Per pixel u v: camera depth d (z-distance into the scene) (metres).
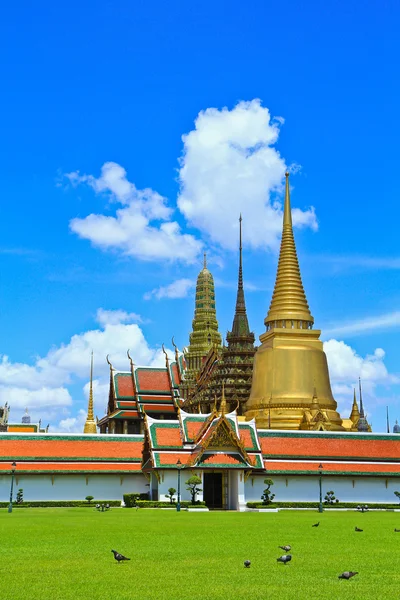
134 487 102.06
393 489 103.31
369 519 72.31
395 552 41.00
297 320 132.12
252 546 43.62
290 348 128.75
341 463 102.06
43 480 98.88
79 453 101.06
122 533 51.72
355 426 129.88
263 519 70.25
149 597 26.95
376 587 29.11
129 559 36.09
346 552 40.88
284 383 127.00
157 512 80.88
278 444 101.94
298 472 99.12
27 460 98.25
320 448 102.94
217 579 30.88
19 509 87.62
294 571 33.22
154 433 96.69
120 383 157.12
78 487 100.00
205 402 146.12
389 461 103.88
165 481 93.50
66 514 75.69
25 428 173.62
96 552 40.03
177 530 54.88
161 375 158.62
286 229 138.25
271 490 98.56
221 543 45.31
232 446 94.44
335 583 29.97
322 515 79.69
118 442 104.06
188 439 96.06
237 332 157.25
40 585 29.34
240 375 147.25
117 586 29.16
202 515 76.12
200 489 91.94
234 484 93.88
